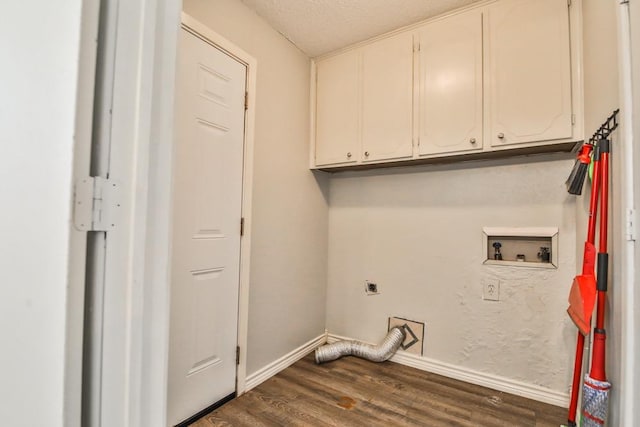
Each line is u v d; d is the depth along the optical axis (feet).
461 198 6.86
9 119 1.74
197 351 5.13
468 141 5.90
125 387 1.81
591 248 4.06
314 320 8.17
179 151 4.80
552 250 5.93
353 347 7.63
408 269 7.47
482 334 6.54
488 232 6.50
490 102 5.69
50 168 1.64
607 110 3.80
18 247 1.68
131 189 1.84
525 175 6.19
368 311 8.00
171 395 4.73
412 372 6.93
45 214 1.64
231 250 5.74
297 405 5.58
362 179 8.25
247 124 6.03
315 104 7.93
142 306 1.89
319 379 6.55
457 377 6.68
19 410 1.66
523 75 5.42
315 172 8.20
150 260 1.94
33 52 1.71
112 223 1.75
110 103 1.75
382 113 6.89
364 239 8.14
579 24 5.04
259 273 6.41
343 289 8.43
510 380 6.20
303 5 5.98
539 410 5.54
